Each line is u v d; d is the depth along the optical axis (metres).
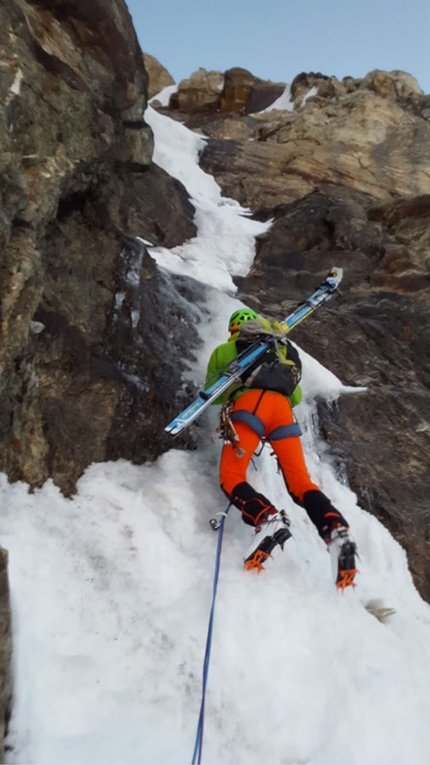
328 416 4.75
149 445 3.71
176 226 6.74
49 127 3.44
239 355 3.56
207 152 9.45
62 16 4.15
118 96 4.62
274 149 9.59
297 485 3.26
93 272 3.98
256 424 3.36
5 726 2.07
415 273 6.57
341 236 7.02
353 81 12.12
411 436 4.90
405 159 9.50
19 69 3.28
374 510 4.33
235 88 14.15
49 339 3.36
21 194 3.11
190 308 4.82
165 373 4.06
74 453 3.36
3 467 2.92
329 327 5.67
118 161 4.91
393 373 5.51
